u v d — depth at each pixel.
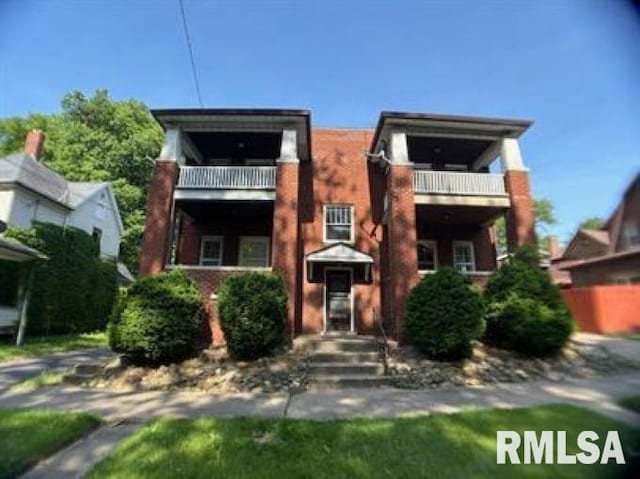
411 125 14.09
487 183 14.01
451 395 8.06
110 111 37.03
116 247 28.75
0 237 15.27
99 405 7.37
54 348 14.77
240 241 15.77
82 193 25.48
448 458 4.69
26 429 5.62
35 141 25.23
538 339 10.09
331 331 14.48
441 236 16.06
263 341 10.23
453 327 10.12
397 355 10.84
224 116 13.75
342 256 13.69
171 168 13.55
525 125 13.98
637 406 6.44
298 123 14.05
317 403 7.55
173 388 8.85
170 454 4.84
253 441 5.28
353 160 16.08
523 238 13.12
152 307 10.01
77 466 4.69
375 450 4.95
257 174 13.88
